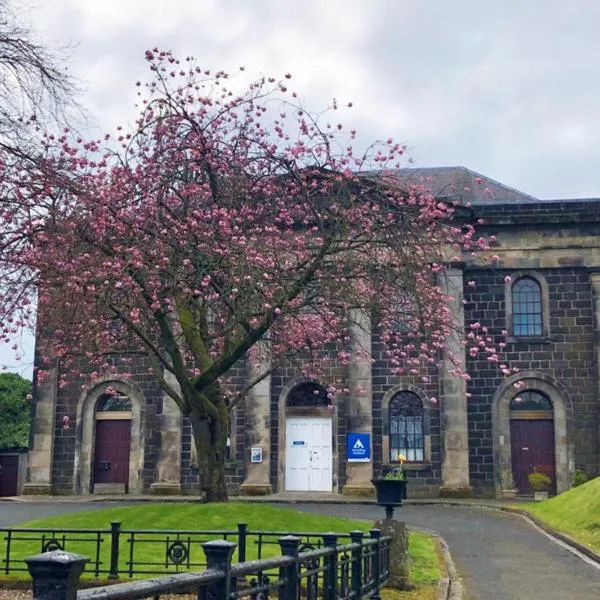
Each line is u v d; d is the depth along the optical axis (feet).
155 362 68.54
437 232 78.54
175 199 61.77
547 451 99.60
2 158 51.62
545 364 100.89
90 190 56.59
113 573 43.75
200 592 16.97
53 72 75.41
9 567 46.75
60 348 65.57
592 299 101.04
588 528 65.16
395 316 63.77
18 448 123.13
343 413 102.47
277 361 76.69
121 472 106.93
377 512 85.05
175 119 63.31
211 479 63.62
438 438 100.68
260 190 64.49
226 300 59.98
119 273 55.11
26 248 56.54
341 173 64.49
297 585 23.35
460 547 60.95
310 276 58.70
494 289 102.83
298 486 102.37
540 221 102.53
